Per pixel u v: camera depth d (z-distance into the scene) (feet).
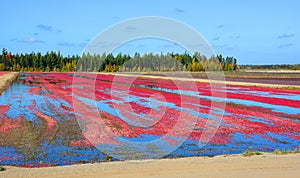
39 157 29.86
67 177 21.95
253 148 33.65
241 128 43.34
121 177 21.83
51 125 44.32
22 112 55.06
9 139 36.55
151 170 23.39
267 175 21.84
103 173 22.80
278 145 35.19
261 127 44.29
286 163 24.79
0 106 61.93
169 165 24.75
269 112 56.49
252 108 60.75
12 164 27.76
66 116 51.03
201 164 24.94
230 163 25.07
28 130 41.19
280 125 45.75
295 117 52.06
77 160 28.94
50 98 74.13
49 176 22.21
